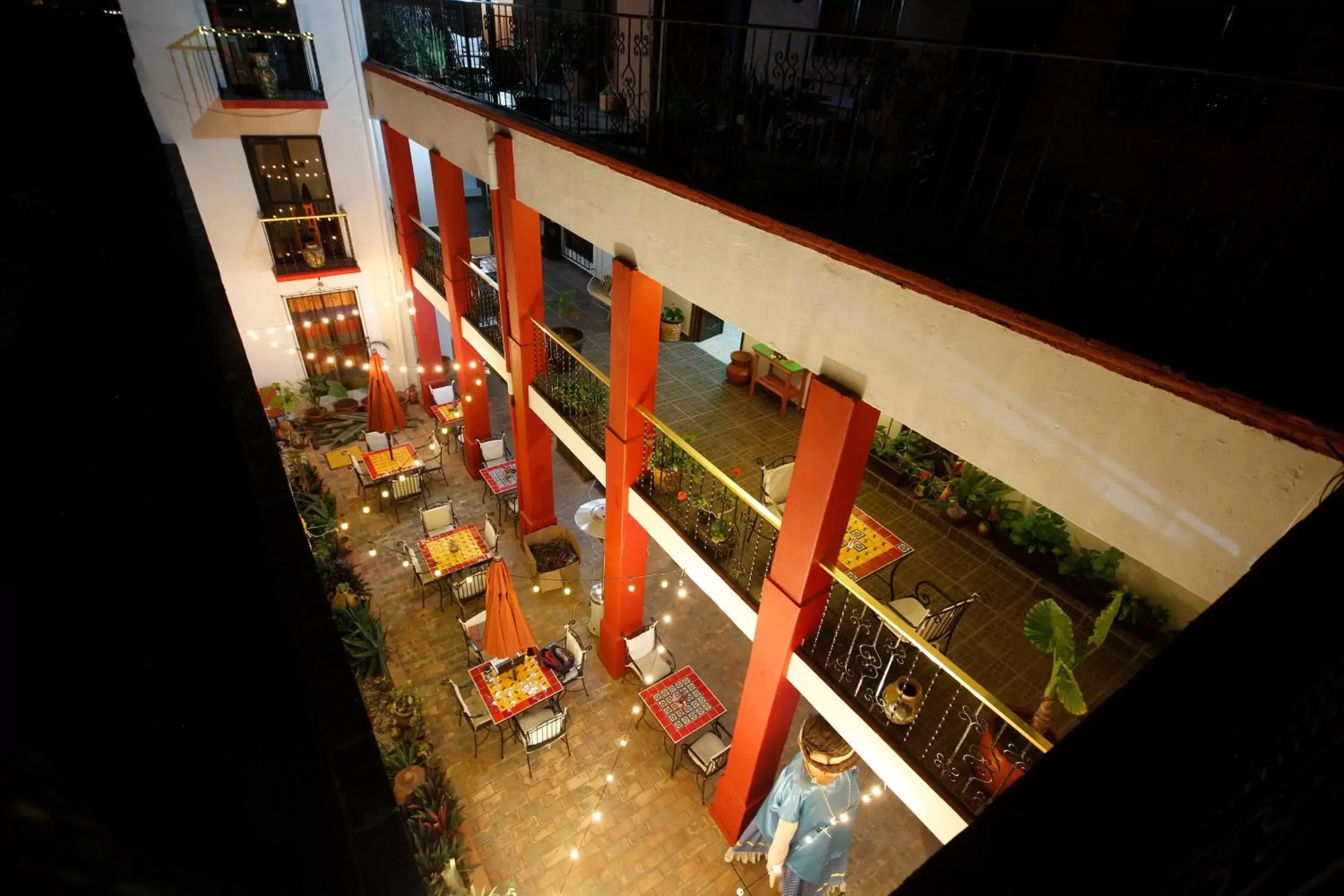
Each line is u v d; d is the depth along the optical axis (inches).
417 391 606.5
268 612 48.9
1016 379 154.2
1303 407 114.1
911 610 288.4
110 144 63.3
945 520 345.7
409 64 427.5
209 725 28.2
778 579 246.1
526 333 384.5
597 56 274.5
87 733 16.6
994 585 317.4
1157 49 177.5
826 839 269.0
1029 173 206.1
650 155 250.4
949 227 182.9
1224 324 133.1
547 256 708.0
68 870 11.5
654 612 426.3
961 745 234.4
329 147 498.9
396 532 475.5
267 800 30.9
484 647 347.9
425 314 557.6
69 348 31.2
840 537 229.8
